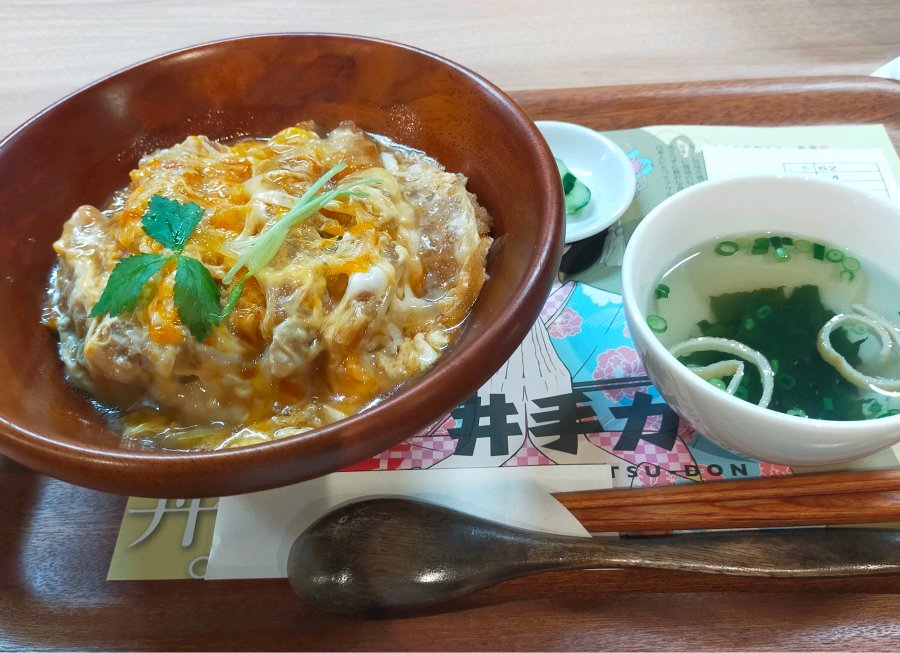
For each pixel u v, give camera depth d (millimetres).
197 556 259
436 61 308
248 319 263
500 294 260
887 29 473
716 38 476
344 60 322
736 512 257
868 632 238
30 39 491
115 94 311
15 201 285
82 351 269
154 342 253
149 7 518
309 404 268
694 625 242
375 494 269
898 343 268
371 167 311
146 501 271
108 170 317
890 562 237
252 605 248
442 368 220
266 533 259
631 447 276
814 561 238
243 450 205
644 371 298
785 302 287
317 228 284
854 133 381
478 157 307
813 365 267
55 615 249
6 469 283
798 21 484
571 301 327
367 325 262
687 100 407
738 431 238
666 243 290
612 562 241
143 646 242
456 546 247
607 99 412
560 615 245
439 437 282
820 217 292
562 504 262
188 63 319
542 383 297
